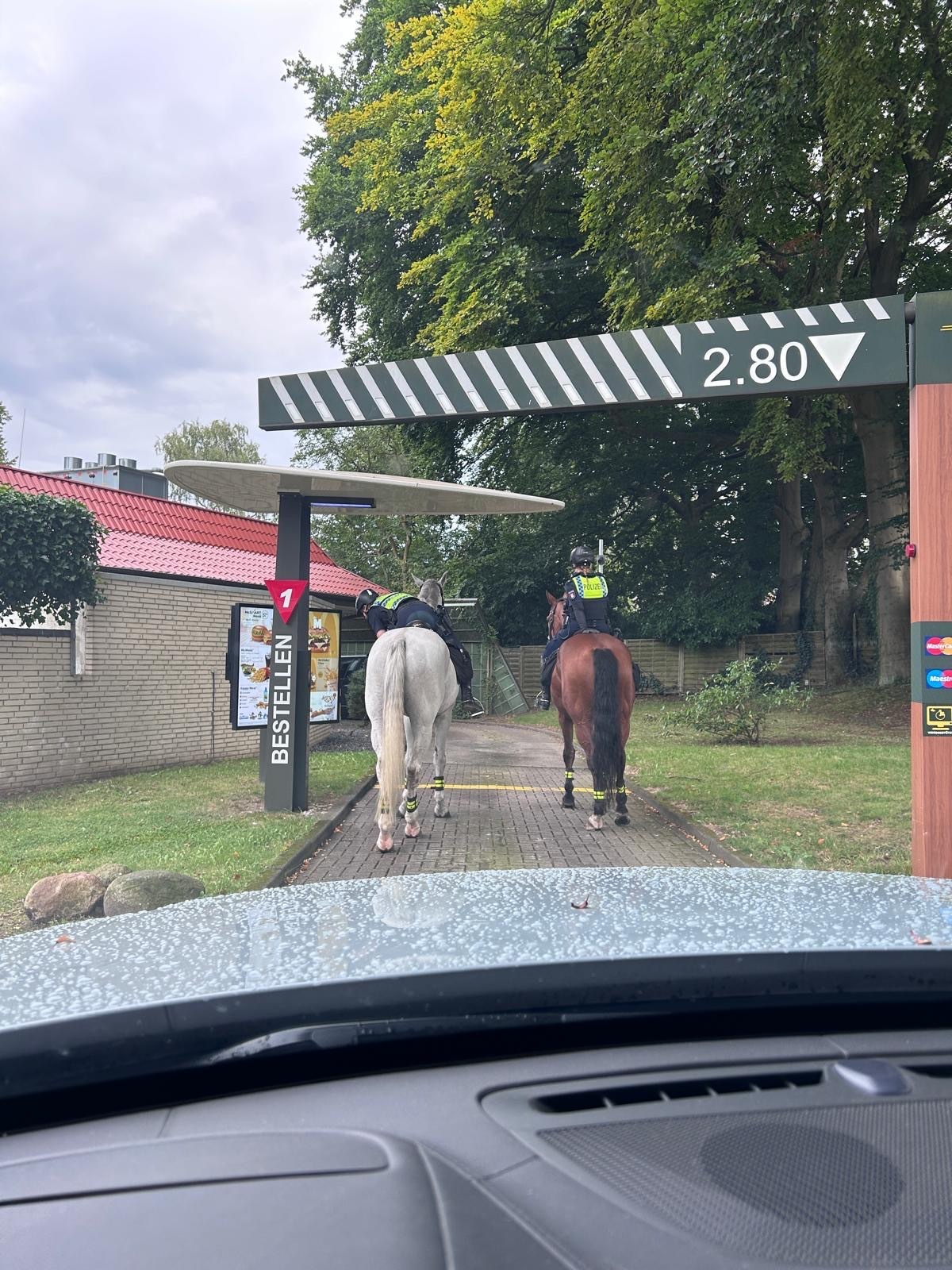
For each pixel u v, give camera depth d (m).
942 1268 0.84
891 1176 0.98
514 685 29.20
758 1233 0.87
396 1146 1.05
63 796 11.28
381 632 9.36
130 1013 1.27
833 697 22.62
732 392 6.62
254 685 11.86
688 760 14.16
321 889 2.16
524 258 19.86
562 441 27.05
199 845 8.05
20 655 11.77
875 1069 1.24
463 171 19.66
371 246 25.48
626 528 31.44
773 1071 1.26
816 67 13.61
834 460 23.94
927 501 5.98
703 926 1.68
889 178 17.19
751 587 29.16
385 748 7.76
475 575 32.62
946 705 5.92
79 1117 1.27
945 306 6.04
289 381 7.77
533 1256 0.83
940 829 5.89
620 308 18.11
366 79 28.59
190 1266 0.83
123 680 13.52
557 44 18.38
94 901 6.04
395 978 1.37
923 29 14.68
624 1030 1.44
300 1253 0.84
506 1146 1.04
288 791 9.80
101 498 16.55
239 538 18.50
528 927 1.67
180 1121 1.20
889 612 22.14
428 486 9.12
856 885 2.13
